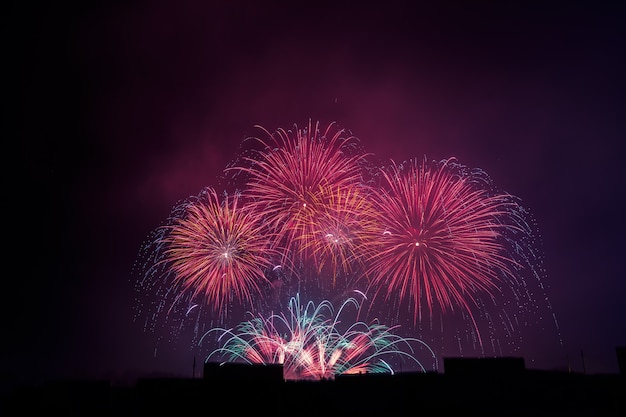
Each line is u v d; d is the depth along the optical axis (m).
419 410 17.86
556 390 17.75
